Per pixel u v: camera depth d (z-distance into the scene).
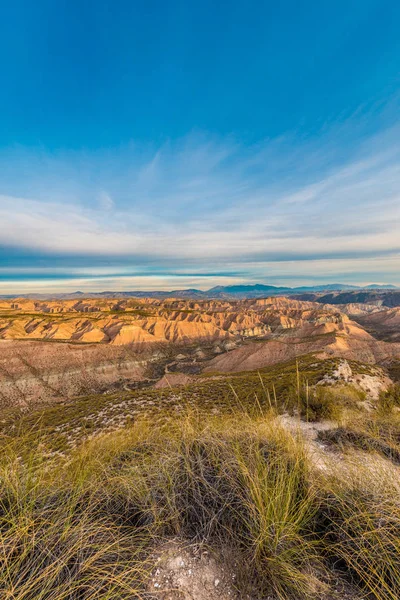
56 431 20.70
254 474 2.78
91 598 1.85
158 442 4.37
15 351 101.62
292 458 3.32
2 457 3.10
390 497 2.60
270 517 2.41
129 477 3.13
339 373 22.53
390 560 2.04
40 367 100.94
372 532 2.19
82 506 2.71
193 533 2.54
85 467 3.40
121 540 2.30
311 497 2.63
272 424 4.42
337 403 10.80
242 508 2.60
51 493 2.74
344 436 6.21
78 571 1.98
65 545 2.17
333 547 2.31
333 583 2.11
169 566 2.22
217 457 3.28
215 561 2.26
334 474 3.20
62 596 1.85
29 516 2.32
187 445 3.67
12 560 2.11
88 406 28.14
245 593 2.03
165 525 2.59
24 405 86.38
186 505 2.68
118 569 2.12
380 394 14.40
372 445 5.41
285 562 2.14
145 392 30.20
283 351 117.88
